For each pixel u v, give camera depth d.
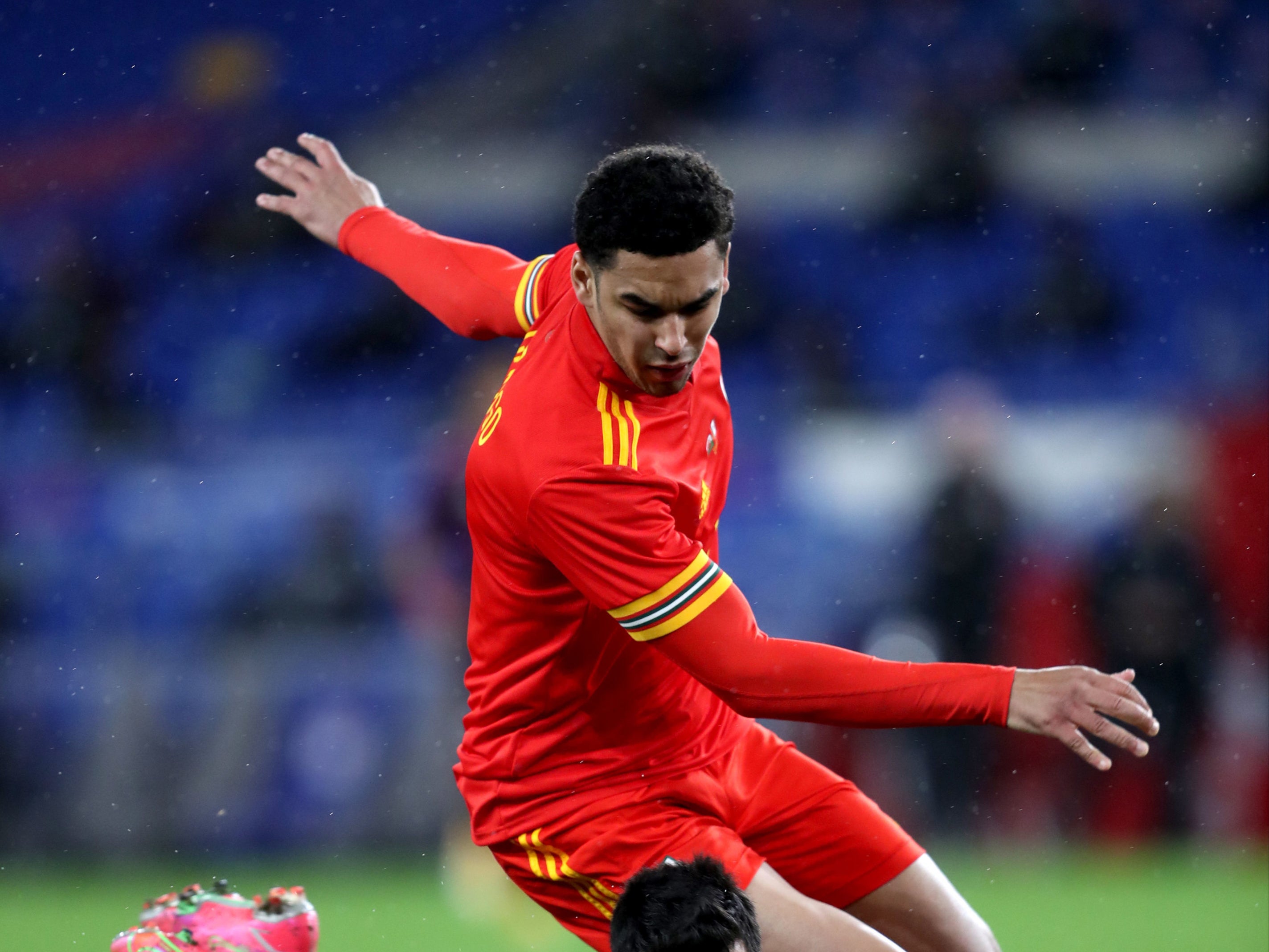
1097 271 51.41
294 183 14.52
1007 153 56.16
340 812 35.75
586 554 11.07
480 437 11.84
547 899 12.63
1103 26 58.78
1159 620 33.41
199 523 43.41
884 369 50.16
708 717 12.73
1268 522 38.72
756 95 59.91
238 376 53.16
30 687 38.41
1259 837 35.31
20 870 36.19
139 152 62.25
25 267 57.41
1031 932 24.64
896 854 12.55
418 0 65.50
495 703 12.27
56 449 50.22
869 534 41.62
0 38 65.19
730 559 41.66
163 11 65.50
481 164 60.91
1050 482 43.16
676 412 11.69
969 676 10.84
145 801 37.09
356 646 36.59
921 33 59.91
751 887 11.62
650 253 10.21
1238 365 48.94
